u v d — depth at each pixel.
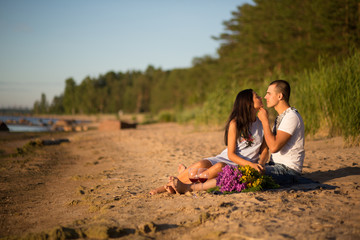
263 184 3.32
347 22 22.58
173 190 3.59
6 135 15.85
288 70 26.30
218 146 8.56
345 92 6.89
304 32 25.89
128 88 114.12
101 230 2.31
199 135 12.18
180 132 14.31
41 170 6.66
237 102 3.50
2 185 5.18
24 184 5.25
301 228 2.15
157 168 5.93
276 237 2.00
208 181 3.48
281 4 28.02
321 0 22.91
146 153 8.25
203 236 2.18
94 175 5.71
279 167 3.52
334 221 2.28
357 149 5.87
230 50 39.97
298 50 24.28
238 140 3.53
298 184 3.60
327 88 7.27
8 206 3.86
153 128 20.47
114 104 115.19
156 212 2.85
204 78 51.66
